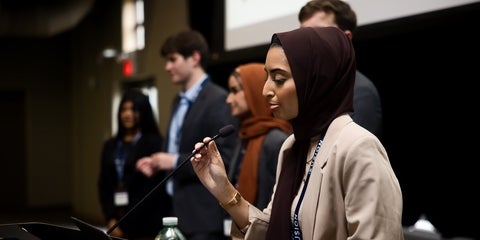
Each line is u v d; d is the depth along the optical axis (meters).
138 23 5.57
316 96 1.11
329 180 1.06
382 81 2.60
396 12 2.24
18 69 8.22
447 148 2.29
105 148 3.18
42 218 7.42
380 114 1.63
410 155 2.47
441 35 2.19
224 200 1.23
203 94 2.44
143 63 5.29
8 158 8.28
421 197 2.40
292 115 1.13
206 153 1.25
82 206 7.51
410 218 2.43
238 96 2.05
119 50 5.98
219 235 2.34
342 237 1.05
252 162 1.97
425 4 2.11
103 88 6.57
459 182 2.23
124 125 3.09
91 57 7.01
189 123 2.42
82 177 7.50
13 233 1.14
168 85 4.79
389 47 2.46
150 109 3.12
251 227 1.21
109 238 1.00
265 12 2.98
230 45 3.34
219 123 2.34
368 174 1.01
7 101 8.27
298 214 1.12
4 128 8.25
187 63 2.59
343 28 1.72
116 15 6.09
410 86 2.47
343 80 1.11
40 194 8.34
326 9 1.71
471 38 2.13
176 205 2.40
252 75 2.04
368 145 1.03
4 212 8.12
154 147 3.00
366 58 2.61
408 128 2.48
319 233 1.06
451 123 2.28
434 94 2.35
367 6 2.37
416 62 2.43
